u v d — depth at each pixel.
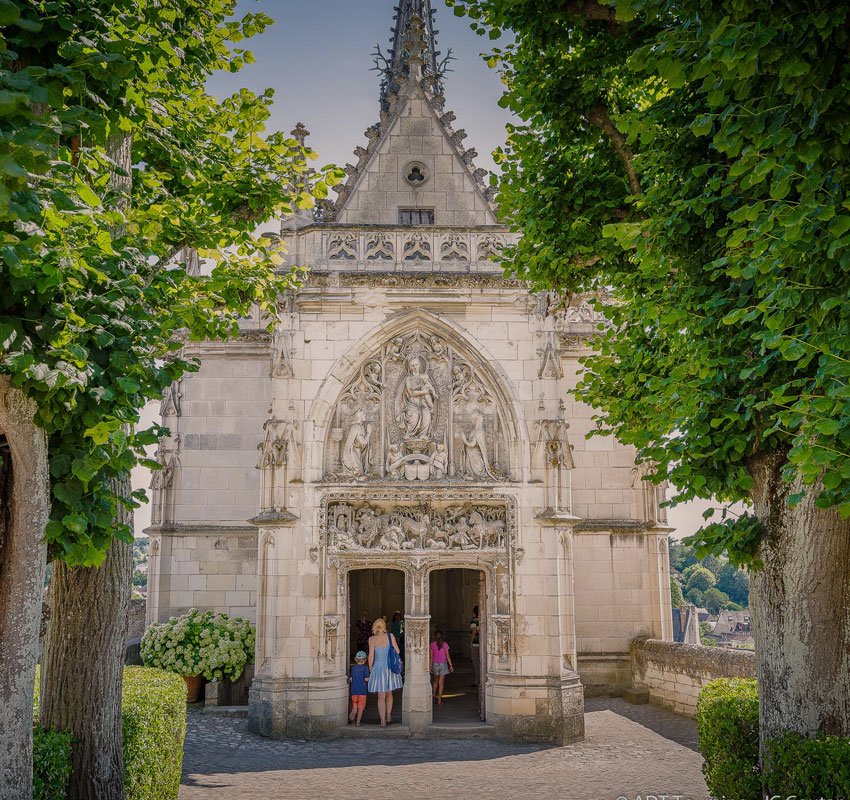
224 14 11.52
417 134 20.70
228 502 22.38
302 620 17.28
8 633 6.21
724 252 9.16
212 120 12.09
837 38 6.29
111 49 6.91
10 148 5.02
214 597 21.94
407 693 17.27
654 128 9.66
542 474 18.05
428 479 18.11
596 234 11.95
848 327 6.65
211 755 15.11
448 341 18.83
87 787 8.56
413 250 19.14
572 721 16.70
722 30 6.14
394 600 29.55
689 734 17.08
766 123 6.86
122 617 9.17
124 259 7.46
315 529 17.66
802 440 6.58
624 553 22.52
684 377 9.46
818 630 8.53
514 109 11.94
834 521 8.41
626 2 7.23
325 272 18.55
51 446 6.85
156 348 8.00
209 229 11.16
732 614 67.00
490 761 14.90
